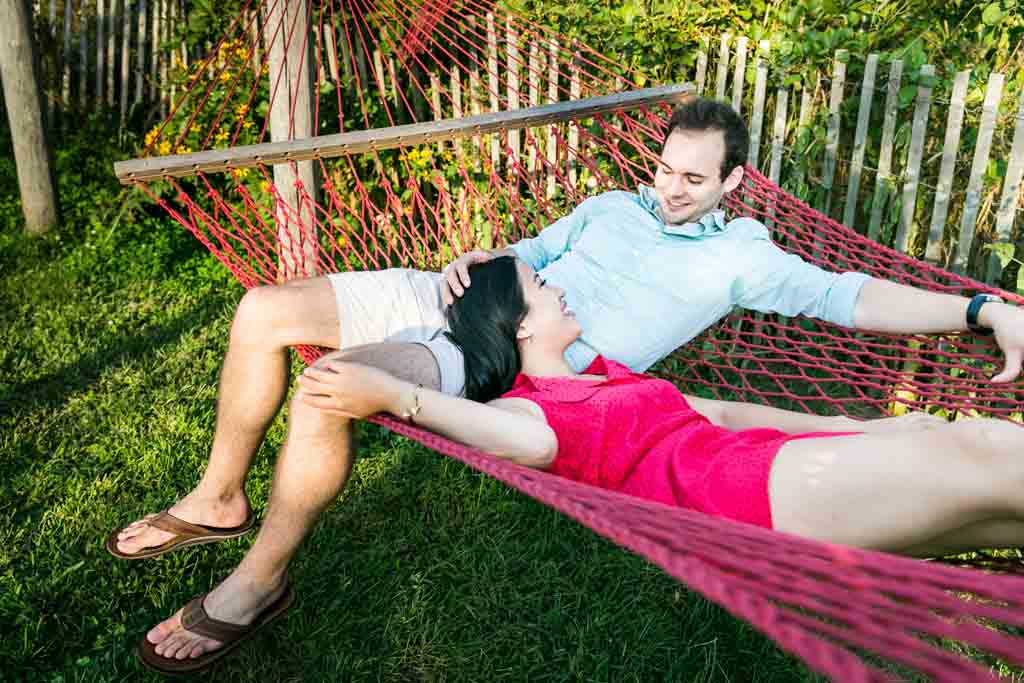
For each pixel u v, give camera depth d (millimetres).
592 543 3135
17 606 2785
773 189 3420
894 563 1090
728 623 2799
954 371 3854
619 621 2818
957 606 935
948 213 4023
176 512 2766
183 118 6301
